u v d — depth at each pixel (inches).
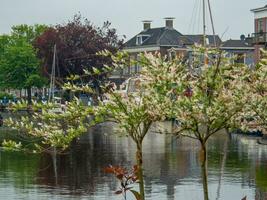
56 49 3472.0
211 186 881.5
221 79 434.6
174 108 428.1
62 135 446.6
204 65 434.0
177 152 1343.5
